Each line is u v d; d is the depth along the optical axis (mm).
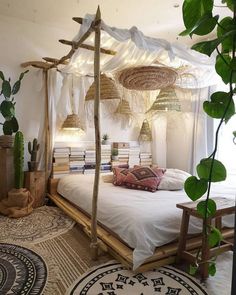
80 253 2297
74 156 3922
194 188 607
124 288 1781
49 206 3678
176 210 2189
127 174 3184
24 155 3775
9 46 3631
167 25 3797
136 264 1832
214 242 641
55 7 3340
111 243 2133
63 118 3885
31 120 3812
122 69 2723
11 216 3129
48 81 3756
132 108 3928
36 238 2602
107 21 3672
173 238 2105
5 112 3320
